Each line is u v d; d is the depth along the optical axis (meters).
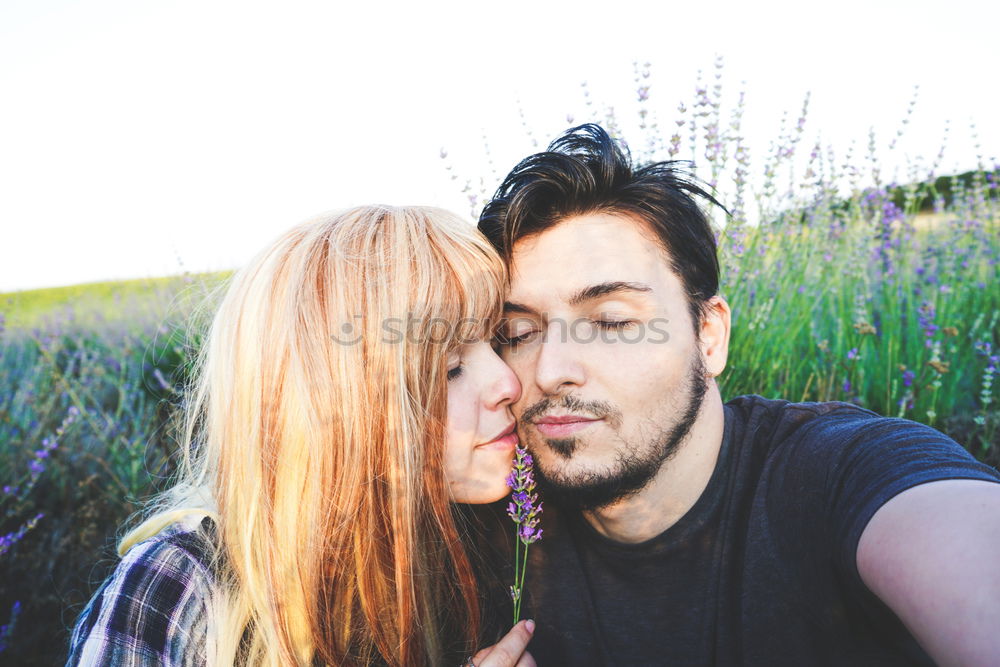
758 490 0.42
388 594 0.43
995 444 0.66
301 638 0.42
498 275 0.43
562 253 0.42
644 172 0.44
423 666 0.42
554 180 0.42
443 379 0.42
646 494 0.42
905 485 0.33
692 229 0.43
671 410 0.42
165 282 1.51
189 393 0.54
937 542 0.29
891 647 0.38
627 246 0.41
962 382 0.78
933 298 0.81
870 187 0.86
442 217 0.45
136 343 1.34
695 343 0.43
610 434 0.41
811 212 0.83
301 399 0.41
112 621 0.37
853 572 0.34
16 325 1.51
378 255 0.42
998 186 0.95
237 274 0.45
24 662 0.73
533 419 0.43
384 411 0.41
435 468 0.43
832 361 0.75
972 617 0.27
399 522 0.41
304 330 0.41
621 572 0.44
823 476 0.39
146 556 0.39
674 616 0.43
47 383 1.15
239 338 0.43
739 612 0.41
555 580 0.46
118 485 0.92
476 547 0.49
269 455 0.41
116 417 1.03
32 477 0.89
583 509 0.43
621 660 0.44
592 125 0.46
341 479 0.41
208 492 0.45
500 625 0.48
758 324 0.72
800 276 0.77
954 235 0.91
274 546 0.41
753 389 0.70
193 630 0.38
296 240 0.44
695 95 0.68
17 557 0.83
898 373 0.73
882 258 0.88
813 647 0.39
